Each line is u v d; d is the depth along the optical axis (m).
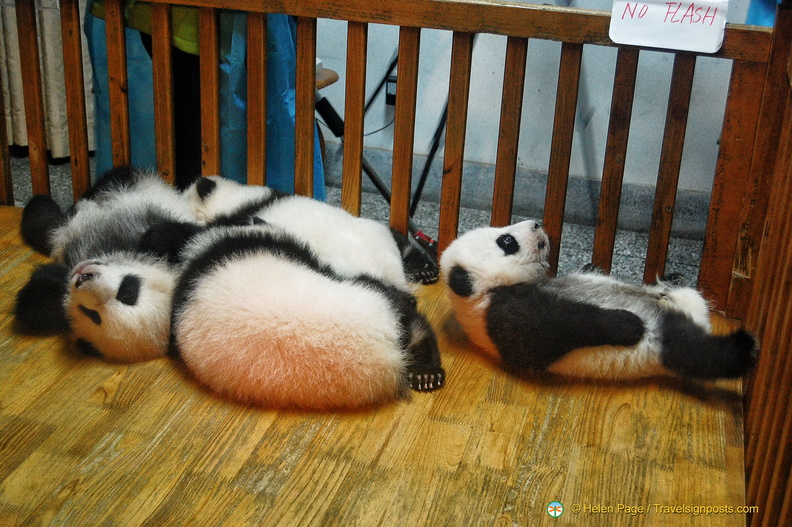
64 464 1.91
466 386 2.10
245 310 1.98
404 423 2.01
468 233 2.17
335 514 1.84
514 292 2.09
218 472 1.91
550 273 2.37
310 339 1.95
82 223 2.35
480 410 2.04
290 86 2.51
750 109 2.18
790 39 2.10
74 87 2.49
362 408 2.04
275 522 1.83
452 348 2.21
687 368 2.04
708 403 2.07
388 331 2.00
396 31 3.15
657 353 2.05
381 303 2.03
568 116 2.28
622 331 2.01
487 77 3.12
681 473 1.93
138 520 1.82
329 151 3.36
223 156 2.53
